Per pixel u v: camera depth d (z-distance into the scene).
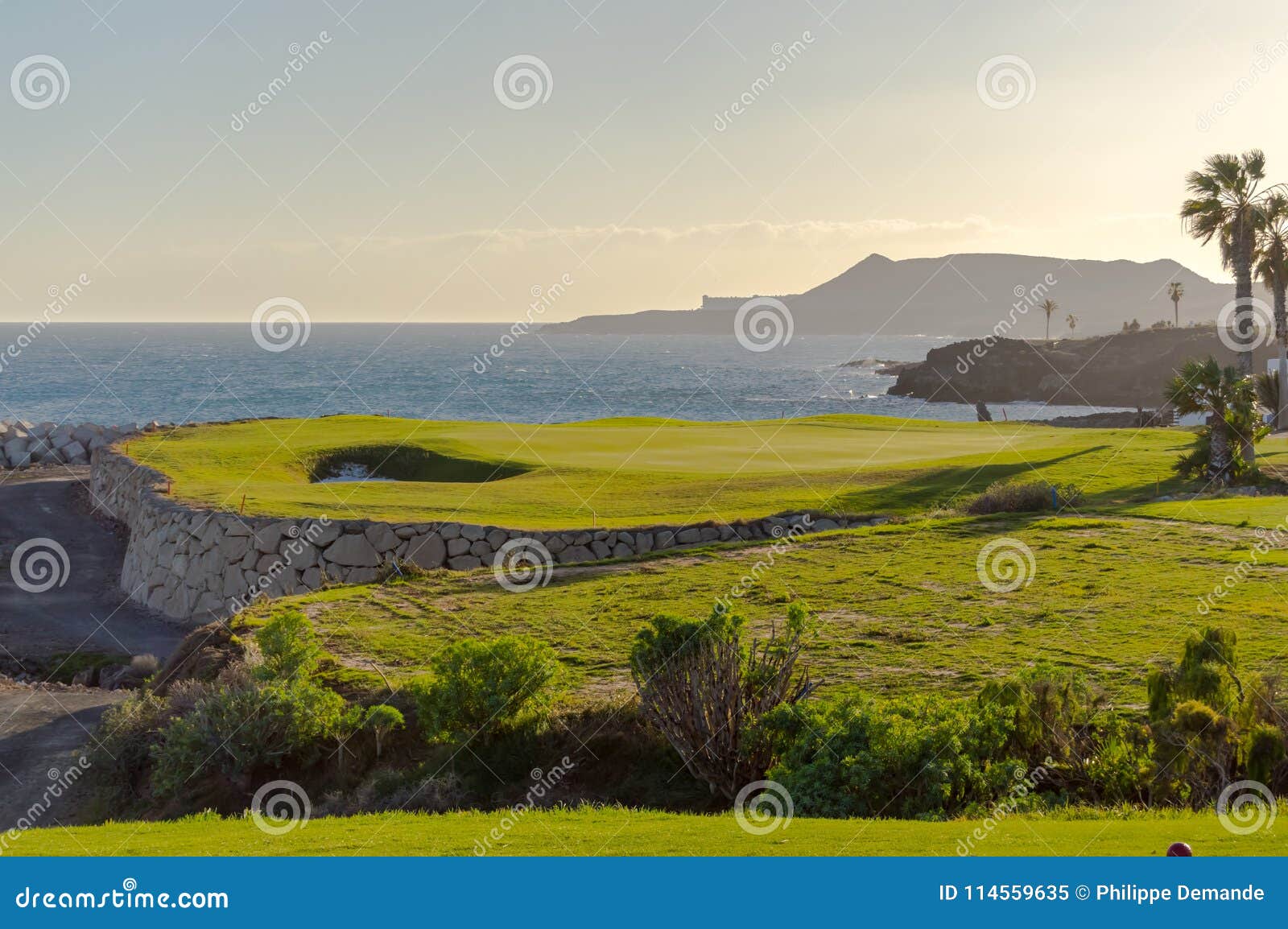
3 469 61.56
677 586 24.75
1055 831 10.77
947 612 21.02
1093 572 23.55
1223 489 35.81
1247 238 48.28
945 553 26.34
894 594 22.67
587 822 12.31
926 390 157.75
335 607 24.16
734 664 15.45
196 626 32.06
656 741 15.64
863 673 17.44
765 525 32.50
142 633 31.94
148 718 18.27
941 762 13.31
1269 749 12.70
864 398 158.88
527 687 16.12
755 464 43.66
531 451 47.91
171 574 34.25
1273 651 17.12
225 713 16.52
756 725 14.73
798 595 23.05
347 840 11.53
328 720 16.70
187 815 15.01
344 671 19.17
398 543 32.06
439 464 46.41
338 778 16.12
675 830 11.53
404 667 19.53
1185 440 47.97
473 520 33.19
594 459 45.50
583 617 22.44
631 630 21.25
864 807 13.14
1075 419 98.56
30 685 25.06
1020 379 154.38
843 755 13.63
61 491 50.72
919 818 12.56
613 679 18.30
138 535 37.09
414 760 16.33
